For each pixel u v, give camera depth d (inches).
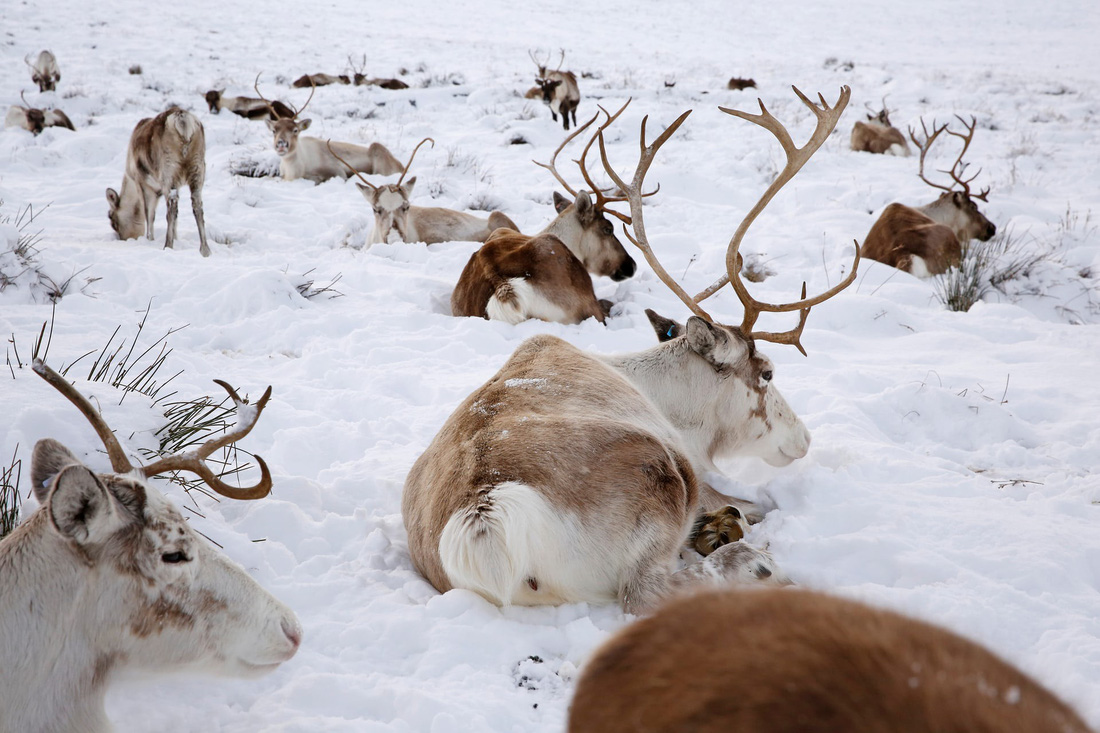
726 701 43.7
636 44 1952.5
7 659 89.0
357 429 217.8
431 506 141.9
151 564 96.1
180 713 109.3
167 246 403.2
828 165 685.9
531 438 139.4
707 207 544.1
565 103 814.5
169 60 1141.7
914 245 426.0
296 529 159.8
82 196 508.4
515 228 463.8
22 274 287.6
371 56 1391.5
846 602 51.2
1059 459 215.5
